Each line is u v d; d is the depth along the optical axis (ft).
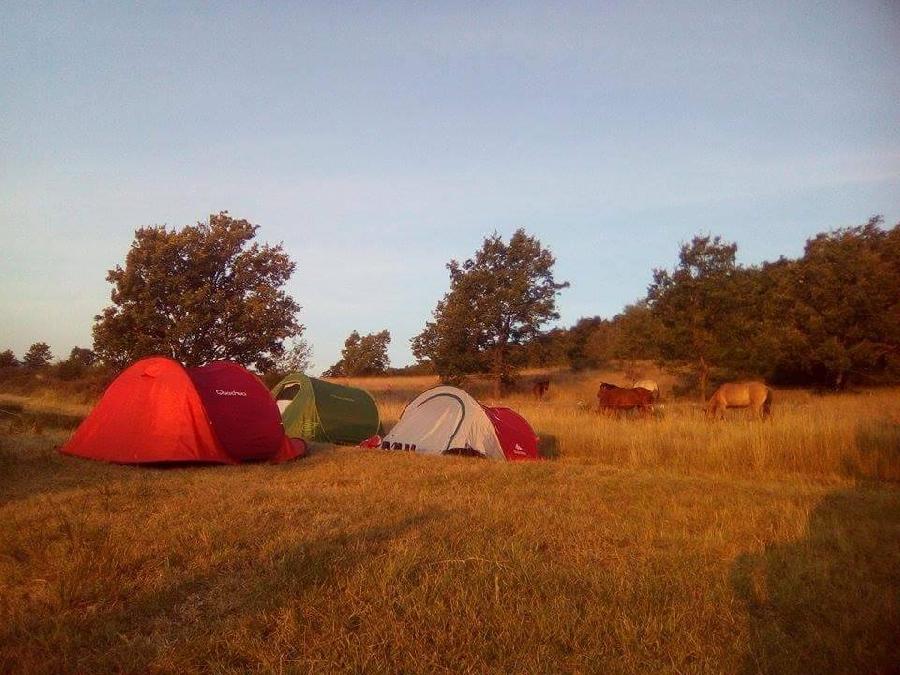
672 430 55.93
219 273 110.32
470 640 16.44
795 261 129.29
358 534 23.84
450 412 53.06
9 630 16.46
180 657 15.43
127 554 21.34
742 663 15.92
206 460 40.93
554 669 15.39
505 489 34.12
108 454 39.81
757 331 119.85
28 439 44.34
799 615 18.65
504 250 145.28
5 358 174.81
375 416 63.46
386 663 15.38
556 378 172.35
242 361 110.32
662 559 22.72
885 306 115.44
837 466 45.93
